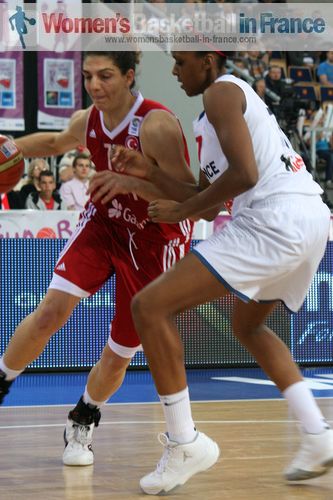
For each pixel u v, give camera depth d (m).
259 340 3.94
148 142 4.30
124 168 3.96
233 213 3.81
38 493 3.74
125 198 4.34
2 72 13.37
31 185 11.94
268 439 5.06
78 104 13.80
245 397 6.96
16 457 4.61
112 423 5.74
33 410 6.34
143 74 14.06
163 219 3.75
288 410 6.28
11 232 9.11
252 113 3.70
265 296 3.81
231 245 3.63
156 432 5.38
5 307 7.93
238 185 3.54
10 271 7.96
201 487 3.82
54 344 8.27
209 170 3.83
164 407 3.71
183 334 8.54
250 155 3.55
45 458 4.59
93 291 4.46
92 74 4.24
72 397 6.95
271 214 3.66
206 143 3.80
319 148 14.95
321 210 3.79
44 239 8.05
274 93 14.55
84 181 12.00
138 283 4.45
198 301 3.65
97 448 4.86
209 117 3.63
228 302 8.66
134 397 6.98
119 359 4.42
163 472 3.69
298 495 3.65
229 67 14.34
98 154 4.53
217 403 6.64
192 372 8.45
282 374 3.90
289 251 3.62
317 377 8.05
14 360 4.39
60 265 4.41
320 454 3.79
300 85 15.13
